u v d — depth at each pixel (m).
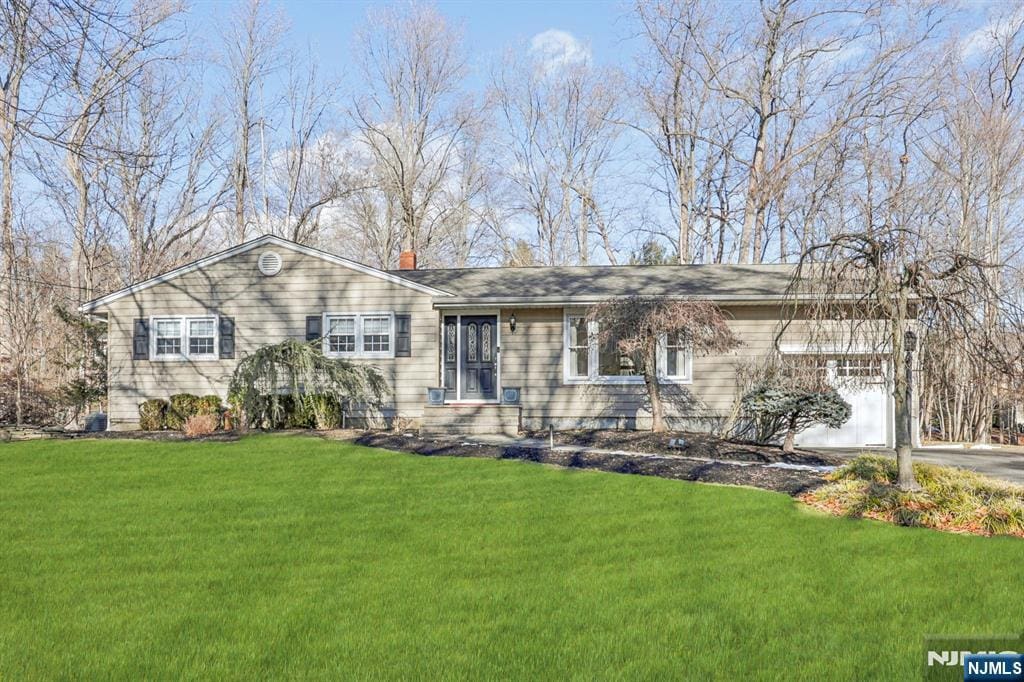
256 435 15.45
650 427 17.44
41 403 21.59
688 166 34.53
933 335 9.39
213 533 8.03
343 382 17.06
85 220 28.42
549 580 6.48
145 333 18.03
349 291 17.97
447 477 11.09
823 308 9.87
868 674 4.72
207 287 18.06
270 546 7.52
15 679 4.57
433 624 5.47
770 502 9.43
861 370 12.34
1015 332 9.13
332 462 12.33
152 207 33.22
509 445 14.33
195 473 11.44
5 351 22.22
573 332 17.88
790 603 5.94
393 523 8.44
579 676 4.62
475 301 17.44
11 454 13.11
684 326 14.54
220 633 5.30
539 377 17.84
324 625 5.45
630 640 5.21
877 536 7.91
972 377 11.31
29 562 6.98
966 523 8.40
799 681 4.62
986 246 23.38
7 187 23.61
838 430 16.91
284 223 37.75
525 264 39.16
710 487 10.36
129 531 8.10
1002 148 23.61
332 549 7.41
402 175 37.00
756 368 15.48
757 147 30.44
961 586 6.35
